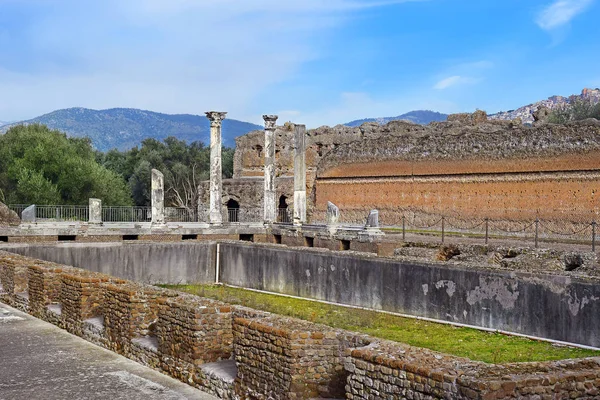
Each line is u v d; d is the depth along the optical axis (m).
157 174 35.06
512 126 41.03
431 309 19.62
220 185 38.03
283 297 24.83
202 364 9.84
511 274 17.52
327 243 33.09
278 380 8.38
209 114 37.97
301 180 36.66
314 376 8.27
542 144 34.94
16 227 31.97
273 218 39.12
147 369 10.65
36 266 15.80
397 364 7.01
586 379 6.63
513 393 6.30
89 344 12.32
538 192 35.00
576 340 16.00
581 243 29.98
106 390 9.34
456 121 44.34
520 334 17.27
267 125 39.28
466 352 15.38
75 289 13.35
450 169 39.38
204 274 29.33
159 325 10.65
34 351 11.61
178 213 63.34
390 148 43.00
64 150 66.25
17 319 14.70
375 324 18.89
